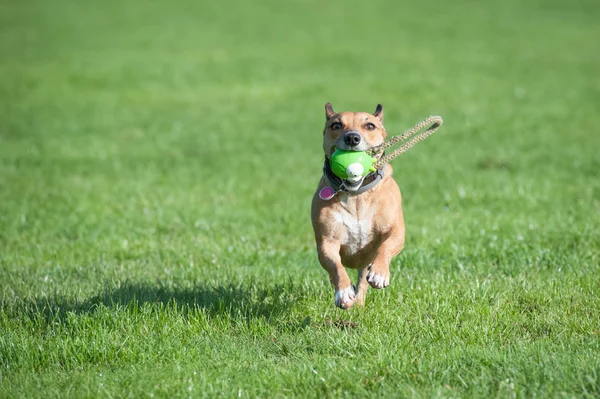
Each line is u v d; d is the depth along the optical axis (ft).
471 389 20.26
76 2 183.93
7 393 21.16
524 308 27.22
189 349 23.91
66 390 21.21
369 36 135.95
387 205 26.61
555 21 151.23
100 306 26.96
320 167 59.72
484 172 55.06
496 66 107.14
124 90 97.30
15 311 28.35
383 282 24.53
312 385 20.99
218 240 39.73
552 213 42.34
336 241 26.73
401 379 21.09
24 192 51.75
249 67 110.11
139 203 48.49
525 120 75.51
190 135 73.87
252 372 22.00
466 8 169.58
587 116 76.89
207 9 173.27
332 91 93.56
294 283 30.78
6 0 186.29
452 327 24.90
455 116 78.38
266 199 49.37
